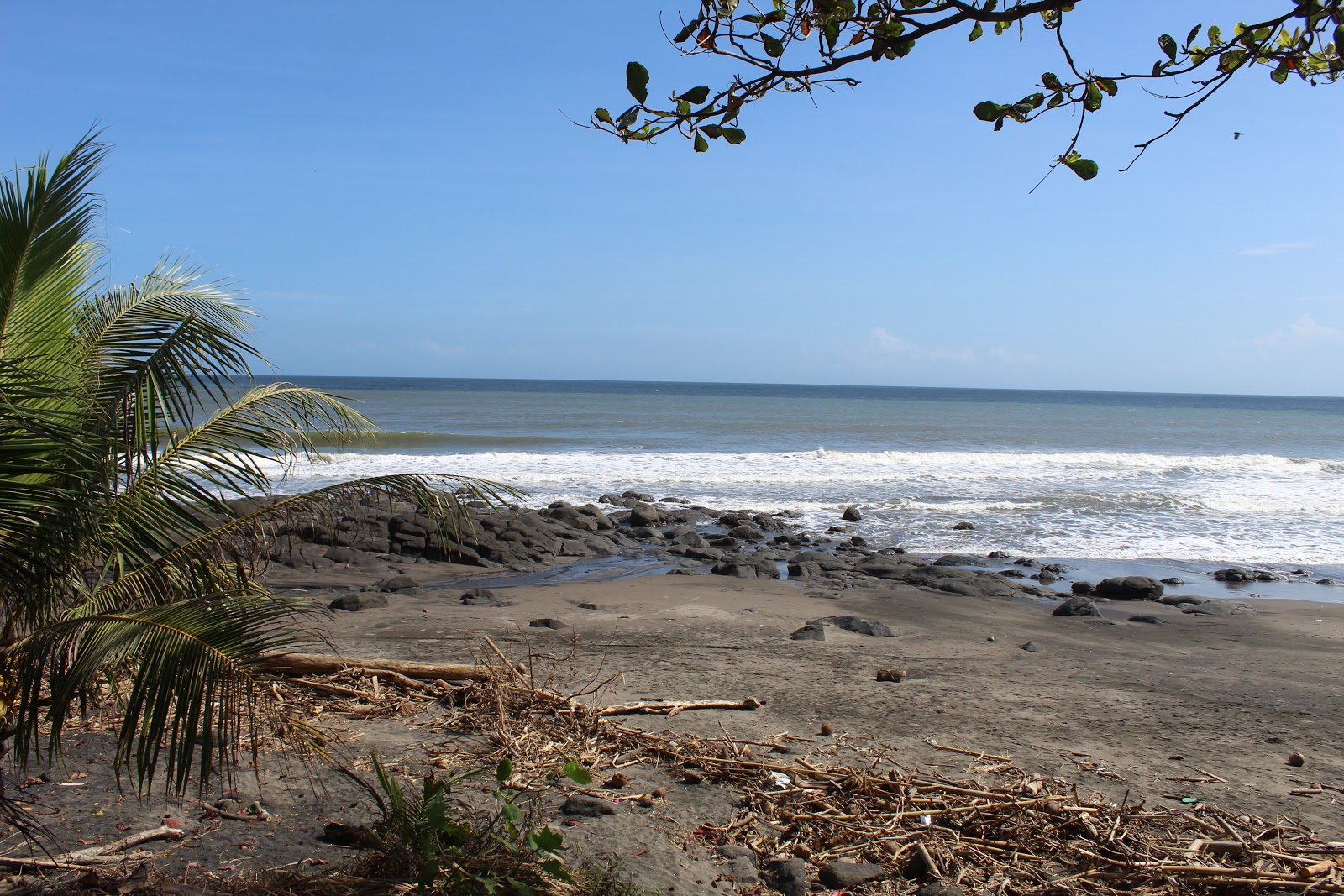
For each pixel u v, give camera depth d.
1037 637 10.41
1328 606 12.73
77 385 3.60
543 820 4.47
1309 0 2.84
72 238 3.64
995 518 21.06
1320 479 28.50
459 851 3.84
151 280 4.11
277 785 5.04
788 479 26.34
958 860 4.46
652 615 10.68
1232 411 90.88
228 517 4.22
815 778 5.39
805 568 14.52
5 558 3.37
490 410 59.59
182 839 4.37
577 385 186.00
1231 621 11.55
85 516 3.36
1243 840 4.67
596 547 16.67
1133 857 4.40
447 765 5.45
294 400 4.44
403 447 34.31
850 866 4.35
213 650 3.21
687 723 6.48
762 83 2.92
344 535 15.30
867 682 7.83
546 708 6.46
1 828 4.38
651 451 34.53
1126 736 6.52
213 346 3.80
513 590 12.38
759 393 141.88
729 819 4.88
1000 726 6.64
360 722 6.23
